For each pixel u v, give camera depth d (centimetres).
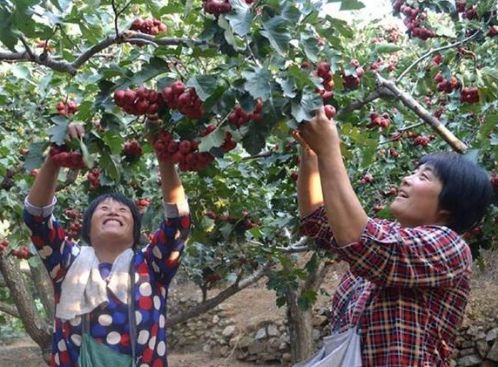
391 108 412
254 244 497
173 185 230
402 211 186
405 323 167
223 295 605
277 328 830
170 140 186
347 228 163
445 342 172
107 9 285
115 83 185
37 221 227
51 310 679
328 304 800
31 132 419
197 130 183
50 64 205
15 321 1070
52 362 231
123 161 221
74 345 225
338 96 261
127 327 226
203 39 177
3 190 399
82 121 192
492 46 382
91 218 243
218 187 378
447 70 333
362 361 171
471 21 335
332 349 181
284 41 172
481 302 742
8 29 183
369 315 171
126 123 216
